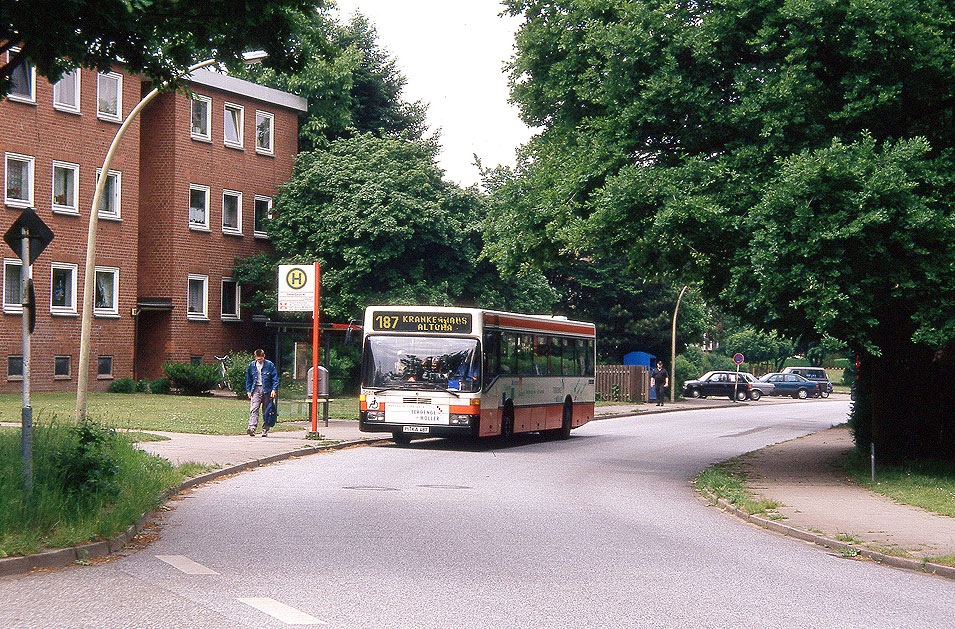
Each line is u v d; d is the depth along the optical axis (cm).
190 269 4231
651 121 1794
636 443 2809
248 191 4494
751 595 828
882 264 1638
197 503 1283
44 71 980
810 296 1599
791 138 1730
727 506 1448
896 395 2056
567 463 2103
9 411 2745
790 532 1215
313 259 4300
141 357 4222
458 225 4244
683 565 962
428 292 4188
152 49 1040
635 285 5725
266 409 2289
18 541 859
